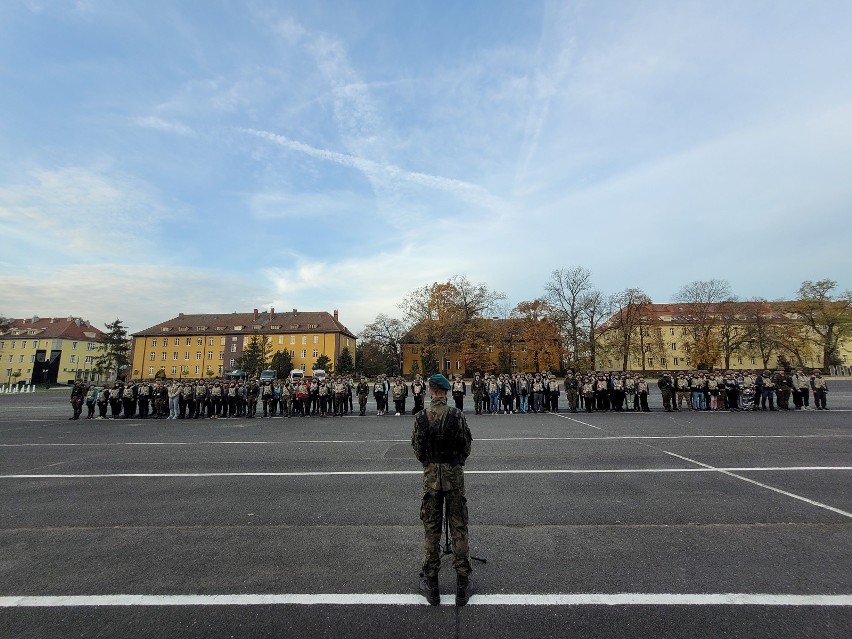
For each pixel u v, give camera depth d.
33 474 8.20
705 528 5.00
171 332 92.75
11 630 3.14
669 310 84.31
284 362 78.44
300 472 8.12
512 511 5.68
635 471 7.84
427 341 56.75
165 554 4.46
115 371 73.19
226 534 5.00
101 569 4.12
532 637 3.00
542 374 20.28
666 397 19.28
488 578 3.85
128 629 3.14
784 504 5.86
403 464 8.77
